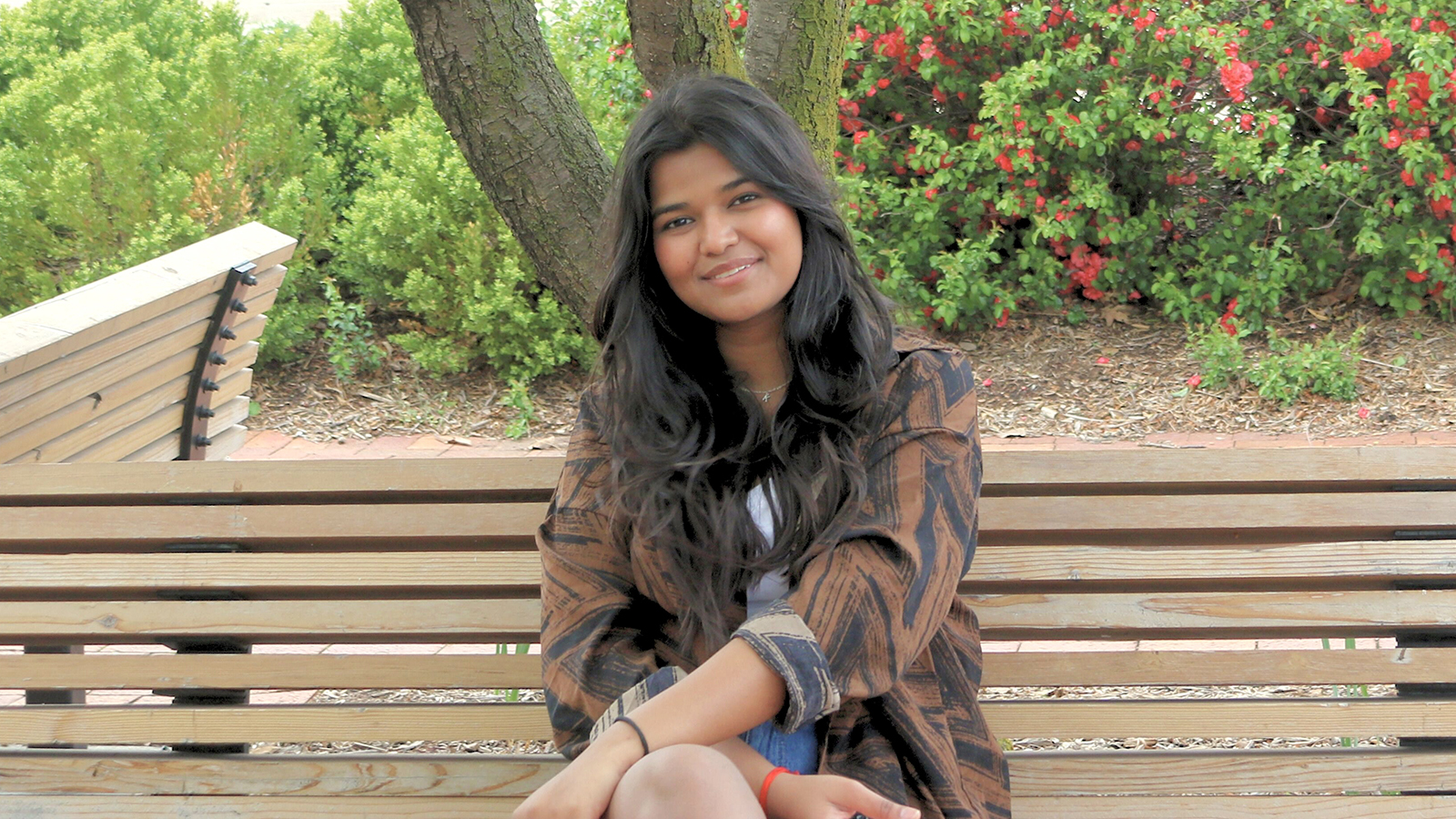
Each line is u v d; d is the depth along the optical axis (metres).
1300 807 1.96
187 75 6.44
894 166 6.11
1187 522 2.03
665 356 1.84
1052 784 2.03
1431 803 1.94
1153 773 2.02
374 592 2.20
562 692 1.71
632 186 1.77
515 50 2.32
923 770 1.67
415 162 5.85
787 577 1.71
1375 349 5.46
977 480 1.77
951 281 5.72
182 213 5.91
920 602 1.61
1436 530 2.01
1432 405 4.96
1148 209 5.81
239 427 4.12
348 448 5.37
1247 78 5.23
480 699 3.29
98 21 7.54
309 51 6.94
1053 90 5.73
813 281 1.76
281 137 6.33
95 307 3.12
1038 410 5.36
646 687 1.59
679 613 1.75
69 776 2.18
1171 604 2.05
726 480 1.77
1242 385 5.33
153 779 2.16
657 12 2.41
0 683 2.20
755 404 1.81
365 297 6.51
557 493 1.91
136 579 2.18
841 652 1.55
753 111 1.74
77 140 5.98
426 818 2.08
